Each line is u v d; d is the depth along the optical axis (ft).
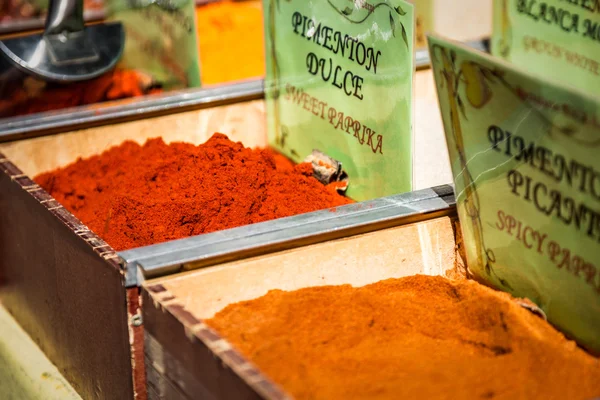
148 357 4.57
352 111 5.91
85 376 5.40
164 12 7.69
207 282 4.60
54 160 6.88
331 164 6.27
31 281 6.03
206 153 6.00
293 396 3.69
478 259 4.93
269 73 7.02
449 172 6.46
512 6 7.19
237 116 7.29
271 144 7.26
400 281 4.92
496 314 4.33
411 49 5.10
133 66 8.53
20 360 6.06
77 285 5.16
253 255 4.68
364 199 5.99
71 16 7.73
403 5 5.12
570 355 4.05
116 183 6.40
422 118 7.28
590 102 3.78
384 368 3.92
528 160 4.28
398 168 5.50
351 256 4.95
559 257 4.29
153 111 7.06
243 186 5.72
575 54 6.51
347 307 4.50
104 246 4.75
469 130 4.57
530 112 4.14
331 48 6.03
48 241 5.49
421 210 5.03
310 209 5.72
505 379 3.84
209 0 11.44
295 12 6.40
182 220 5.44
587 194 3.99
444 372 3.87
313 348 4.11
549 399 3.73
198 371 3.97
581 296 4.23
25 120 6.87
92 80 8.27
